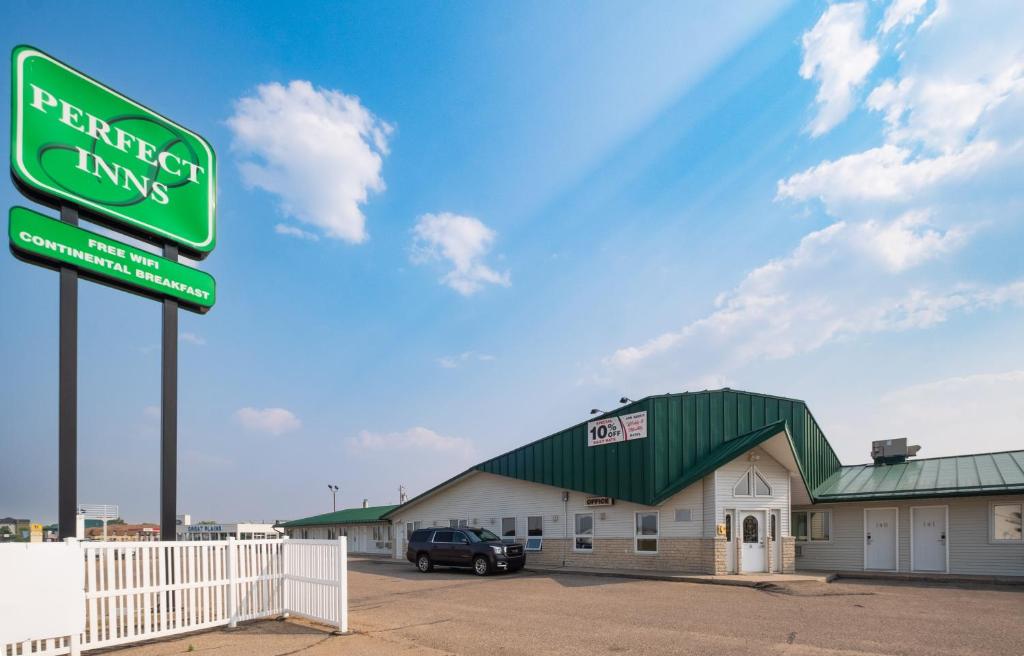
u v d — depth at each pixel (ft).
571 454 77.15
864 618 37.83
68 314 33.68
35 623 25.58
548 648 29.91
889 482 70.90
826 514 73.41
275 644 30.09
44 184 34.22
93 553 28.37
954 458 73.97
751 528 64.85
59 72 35.55
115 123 38.14
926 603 44.11
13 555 25.31
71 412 32.58
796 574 62.69
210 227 43.11
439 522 97.19
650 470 66.08
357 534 142.10
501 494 88.02
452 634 33.32
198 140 42.96
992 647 29.78
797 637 32.22
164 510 37.17
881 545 68.49
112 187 37.55
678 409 68.85
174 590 31.96
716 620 37.35
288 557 37.63
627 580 60.75
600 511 74.38
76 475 32.24
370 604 46.03
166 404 38.47
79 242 34.60
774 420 74.49
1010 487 59.36
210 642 30.53
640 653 28.84
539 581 60.95
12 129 33.32
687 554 64.80
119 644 29.04
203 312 41.96
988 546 61.16
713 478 63.52
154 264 38.42
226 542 35.14
